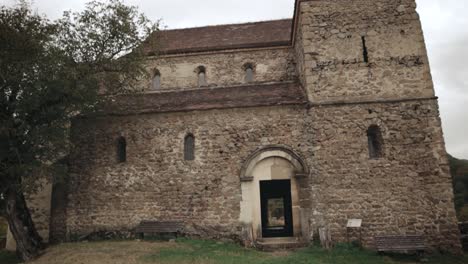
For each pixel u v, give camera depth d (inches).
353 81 500.4
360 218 457.1
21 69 421.1
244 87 598.2
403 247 417.7
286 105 506.3
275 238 488.7
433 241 443.5
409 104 485.7
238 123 514.6
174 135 527.2
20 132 434.9
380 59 505.4
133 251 423.5
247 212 483.2
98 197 529.0
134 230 507.8
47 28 462.0
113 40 507.2
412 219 451.8
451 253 435.8
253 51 640.4
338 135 483.8
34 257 454.9
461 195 1102.4
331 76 504.1
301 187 481.4
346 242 452.1
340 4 529.0
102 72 516.7
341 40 515.8
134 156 531.2
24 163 440.1
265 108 512.7
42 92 441.1
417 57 501.7
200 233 490.9
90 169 541.0
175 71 648.4
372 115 486.0
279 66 631.8
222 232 485.7
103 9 502.9
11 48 423.8
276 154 494.9
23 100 433.4
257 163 498.6
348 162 475.2
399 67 500.7
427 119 478.9
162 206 508.4
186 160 520.1
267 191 633.6
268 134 504.4
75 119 538.6
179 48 651.5
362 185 466.6
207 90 605.3
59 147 467.2
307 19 526.6
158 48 621.6
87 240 517.0
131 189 522.3
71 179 542.9
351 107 490.6
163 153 524.1
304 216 472.4
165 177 516.4
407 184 462.3
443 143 469.4
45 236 541.3
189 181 508.7
